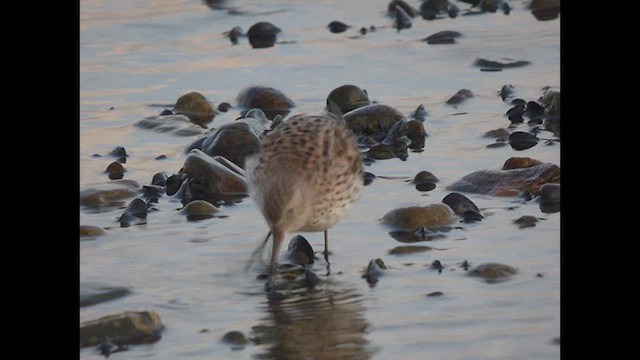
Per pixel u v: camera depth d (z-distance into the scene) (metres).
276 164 11.88
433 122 17.16
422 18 22.80
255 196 12.12
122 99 18.50
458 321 10.44
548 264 11.82
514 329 10.23
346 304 10.96
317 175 11.80
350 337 10.16
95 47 20.98
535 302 10.84
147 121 17.38
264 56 20.69
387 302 10.97
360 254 12.37
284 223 11.55
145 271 11.95
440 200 13.83
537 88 18.44
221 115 17.83
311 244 12.74
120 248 12.66
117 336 10.24
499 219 13.27
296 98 18.39
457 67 19.81
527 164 14.60
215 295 11.30
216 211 13.87
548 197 13.76
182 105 17.94
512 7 23.17
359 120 16.70
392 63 20.12
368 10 23.47
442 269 11.77
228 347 10.01
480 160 15.44
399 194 14.23
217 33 22.06
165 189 14.68
